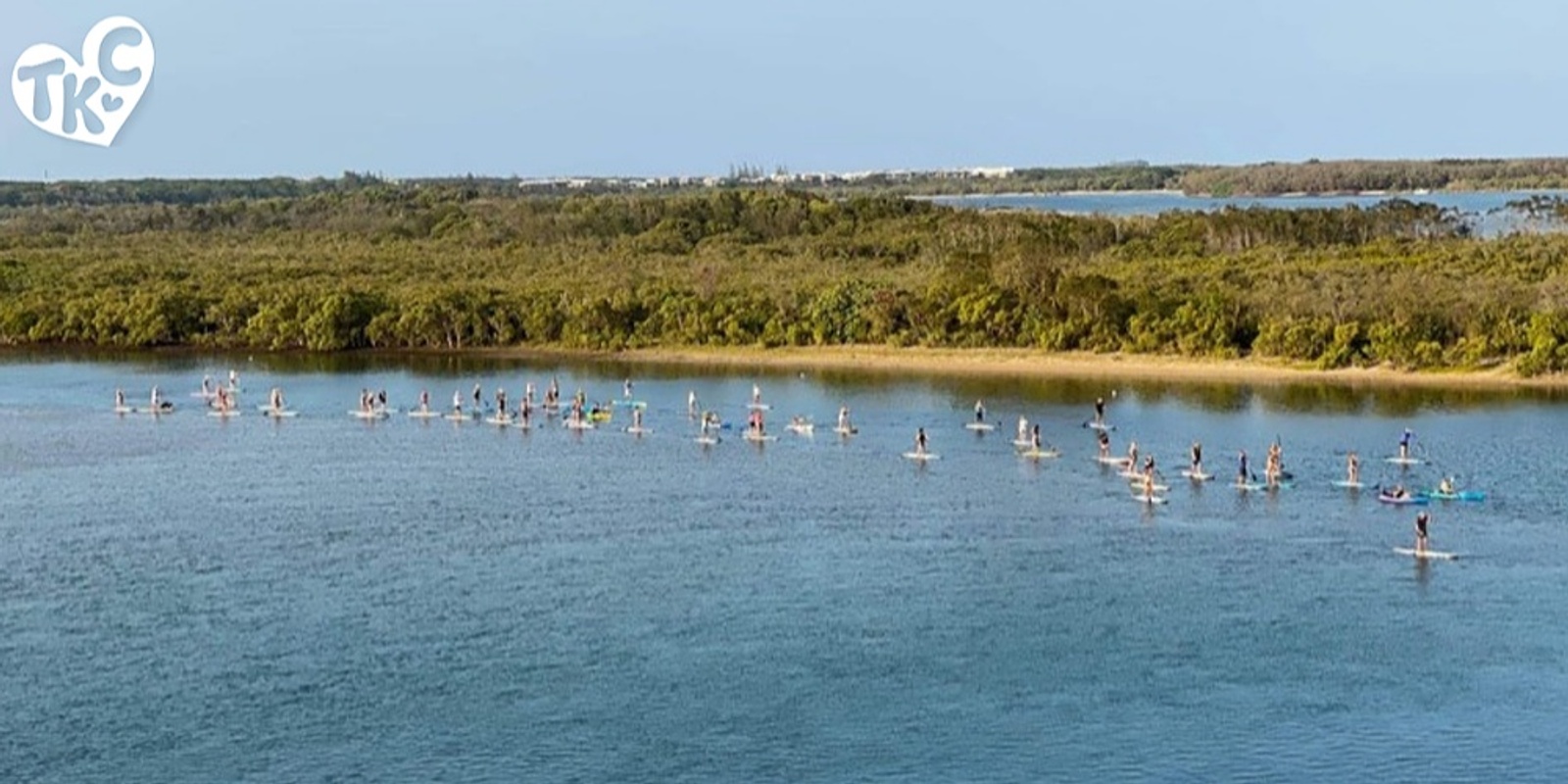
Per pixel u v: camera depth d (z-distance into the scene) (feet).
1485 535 570.87
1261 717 395.34
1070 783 359.25
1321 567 528.63
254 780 362.94
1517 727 388.37
